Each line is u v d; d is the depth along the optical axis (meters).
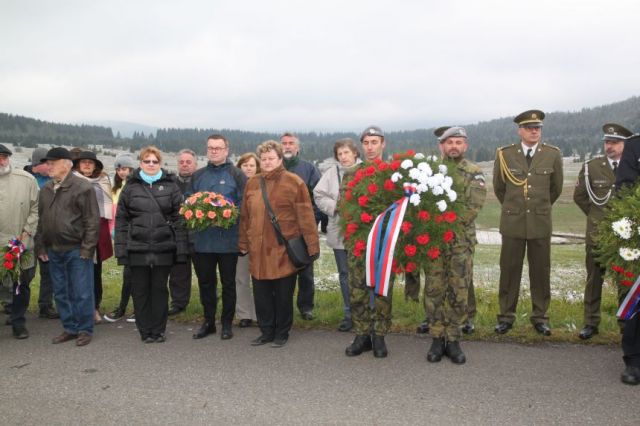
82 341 5.51
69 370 4.74
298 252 5.37
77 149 6.84
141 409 3.89
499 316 5.64
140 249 5.53
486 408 3.79
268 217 5.44
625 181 4.59
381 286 4.67
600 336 5.34
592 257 5.37
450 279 4.84
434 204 4.65
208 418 3.72
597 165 5.56
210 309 5.84
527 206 5.53
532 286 5.61
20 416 3.81
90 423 3.69
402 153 4.98
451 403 3.89
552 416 3.65
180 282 6.86
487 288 8.69
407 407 3.84
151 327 5.66
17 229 6.04
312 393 4.12
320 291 8.00
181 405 3.95
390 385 4.25
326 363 4.81
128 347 5.43
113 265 11.98
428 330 5.72
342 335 5.74
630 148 4.62
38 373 4.67
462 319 4.84
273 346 5.34
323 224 7.05
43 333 6.02
